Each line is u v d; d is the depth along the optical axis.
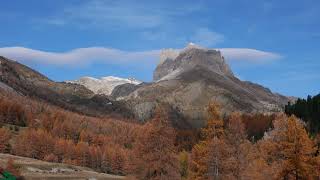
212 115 60.25
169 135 61.66
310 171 52.84
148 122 64.38
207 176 58.72
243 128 62.31
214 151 58.56
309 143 53.22
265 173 55.59
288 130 53.91
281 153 54.91
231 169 58.44
